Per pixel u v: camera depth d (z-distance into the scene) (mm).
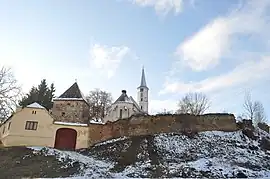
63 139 40688
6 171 26453
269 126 49844
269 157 31906
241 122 40312
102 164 30078
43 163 28391
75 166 27766
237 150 33438
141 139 37906
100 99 68188
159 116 41281
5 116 41688
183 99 62969
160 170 27344
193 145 35562
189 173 25953
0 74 40562
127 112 61062
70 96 53469
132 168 28516
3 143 38969
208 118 40188
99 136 41469
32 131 38625
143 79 85438
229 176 25172
